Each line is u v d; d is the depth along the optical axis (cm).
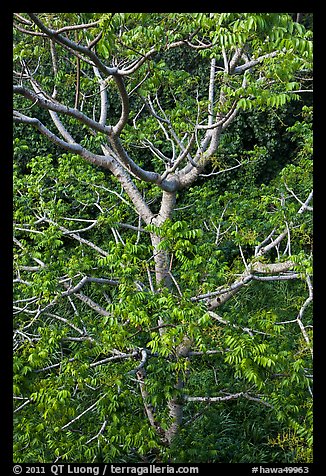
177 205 869
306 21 1113
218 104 574
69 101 952
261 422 688
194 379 688
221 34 401
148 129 736
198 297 550
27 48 582
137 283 568
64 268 604
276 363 473
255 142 1221
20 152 1058
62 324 717
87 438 510
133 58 540
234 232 616
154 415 573
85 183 757
